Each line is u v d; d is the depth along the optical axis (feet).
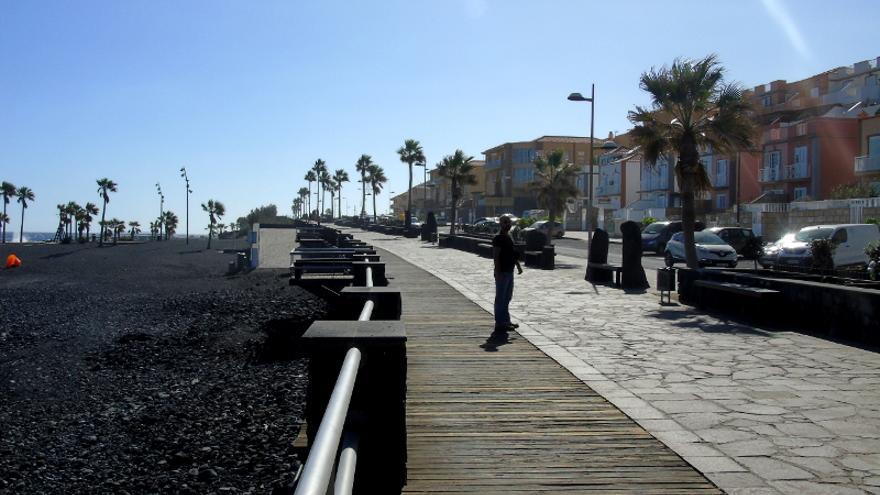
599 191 268.21
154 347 62.28
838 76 210.38
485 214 336.90
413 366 30.04
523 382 27.04
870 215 121.80
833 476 16.88
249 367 52.80
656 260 117.91
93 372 53.26
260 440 33.63
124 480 30.09
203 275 137.69
